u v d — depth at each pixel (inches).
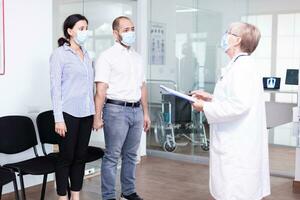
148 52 220.7
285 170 185.3
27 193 148.0
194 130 208.5
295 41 194.2
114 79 126.3
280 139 202.5
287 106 193.9
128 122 129.4
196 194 151.6
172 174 180.5
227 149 92.3
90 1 174.7
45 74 155.4
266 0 193.6
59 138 122.9
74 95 118.9
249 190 91.4
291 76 194.9
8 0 140.9
